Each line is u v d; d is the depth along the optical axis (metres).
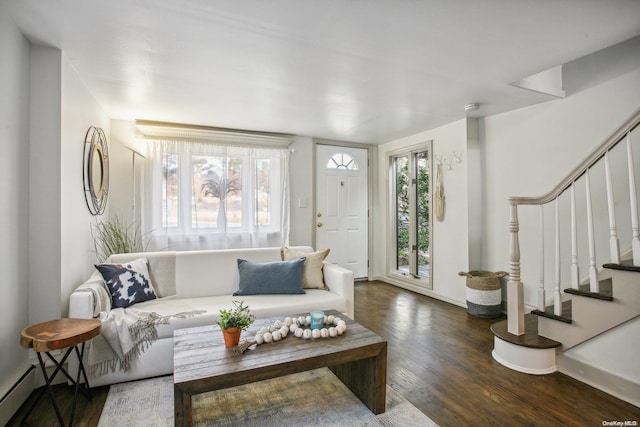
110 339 2.03
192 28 1.83
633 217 1.95
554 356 2.27
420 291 4.36
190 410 1.44
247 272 2.81
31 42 2.02
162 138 3.85
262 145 4.30
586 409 1.84
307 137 4.63
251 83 2.62
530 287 3.19
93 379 1.99
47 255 2.10
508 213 3.40
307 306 2.57
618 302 1.97
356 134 4.46
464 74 2.44
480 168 3.67
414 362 2.40
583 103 2.79
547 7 1.63
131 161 3.71
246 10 1.66
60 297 2.12
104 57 2.19
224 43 1.99
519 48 2.05
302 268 2.96
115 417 1.76
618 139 2.02
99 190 3.06
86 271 2.68
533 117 3.16
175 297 2.71
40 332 1.65
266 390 2.03
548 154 3.04
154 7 1.64
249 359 1.61
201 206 4.02
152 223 3.79
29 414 1.74
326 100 3.03
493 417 1.77
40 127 2.08
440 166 4.01
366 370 1.87
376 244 5.14
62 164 2.16
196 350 1.70
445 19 1.73
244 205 4.21
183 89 2.75
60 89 2.12
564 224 2.92
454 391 2.02
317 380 2.15
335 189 4.88
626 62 2.54
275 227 4.38
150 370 2.13
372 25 1.79
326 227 4.82
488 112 3.42
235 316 1.77
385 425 1.71
